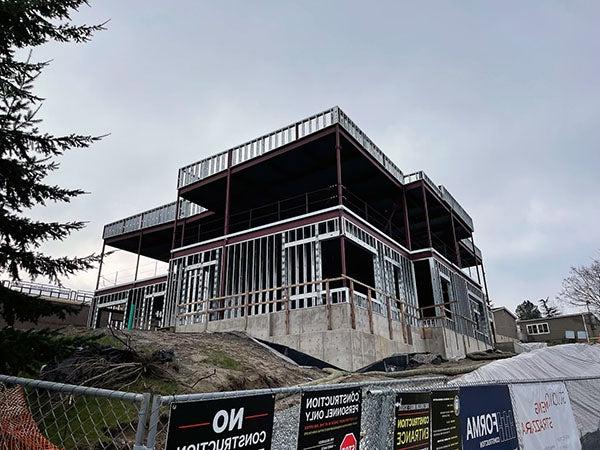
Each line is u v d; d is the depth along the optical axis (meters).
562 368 12.06
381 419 3.69
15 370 4.80
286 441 3.53
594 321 44.34
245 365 8.32
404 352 13.41
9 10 5.45
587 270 39.56
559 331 46.00
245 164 16.38
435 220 21.86
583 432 8.38
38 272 5.64
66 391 2.57
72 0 5.87
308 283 12.04
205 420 2.36
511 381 5.86
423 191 18.19
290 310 12.04
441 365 12.50
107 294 23.98
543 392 6.59
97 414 5.06
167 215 22.30
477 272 23.69
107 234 24.86
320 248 13.69
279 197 19.44
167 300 17.34
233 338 11.76
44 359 5.10
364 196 19.20
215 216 20.91
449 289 18.58
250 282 15.09
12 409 4.11
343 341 10.74
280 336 11.80
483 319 22.33
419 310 17.08
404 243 23.22
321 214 14.04
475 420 4.85
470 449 4.60
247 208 20.58
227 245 16.16
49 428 4.49
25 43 5.83
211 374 6.61
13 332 4.95
